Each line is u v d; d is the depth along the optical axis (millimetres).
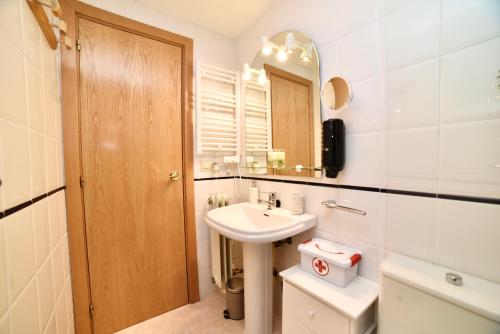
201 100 1612
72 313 1200
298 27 1288
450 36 737
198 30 1648
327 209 1161
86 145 1268
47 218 843
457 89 729
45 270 790
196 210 1677
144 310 1475
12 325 534
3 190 515
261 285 1278
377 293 878
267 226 1351
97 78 1290
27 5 690
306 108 1263
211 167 1742
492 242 674
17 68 615
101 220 1319
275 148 1496
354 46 1012
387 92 901
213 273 1659
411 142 840
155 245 1509
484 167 685
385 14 899
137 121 1425
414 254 843
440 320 647
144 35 1434
